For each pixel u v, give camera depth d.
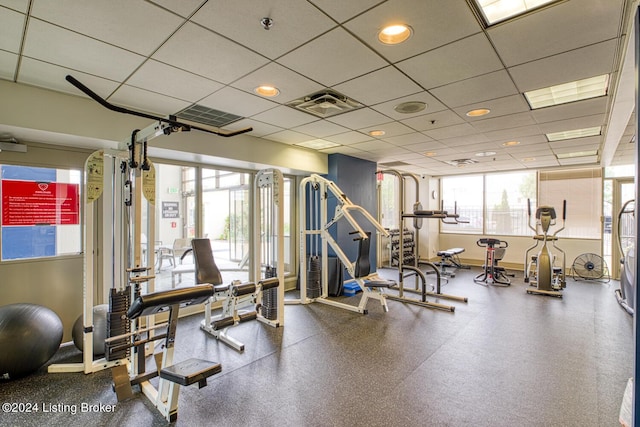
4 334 2.58
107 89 2.82
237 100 3.12
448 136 4.58
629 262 4.45
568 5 1.72
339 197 4.78
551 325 3.98
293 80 2.67
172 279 4.87
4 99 2.60
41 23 1.84
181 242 4.75
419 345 3.39
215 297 3.63
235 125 3.97
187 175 4.69
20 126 2.66
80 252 3.55
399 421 2.16
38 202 3.28
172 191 4.77
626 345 3.38
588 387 2.57
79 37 2.00
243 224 5.46
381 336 3.64
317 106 3.31
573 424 2.13
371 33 1.98
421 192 8.97
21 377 2.74
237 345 3.30
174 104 3.21
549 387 2.57
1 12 1.73
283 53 2.22
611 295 5.41
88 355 2.81
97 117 3.07
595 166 6.99
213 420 2.19
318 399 2.42
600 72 2.53
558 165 7.15
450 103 3.23
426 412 2.26
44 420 2.20
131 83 2.70
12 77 2.55
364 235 4.48
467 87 2.83
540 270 5.54
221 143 4.16
